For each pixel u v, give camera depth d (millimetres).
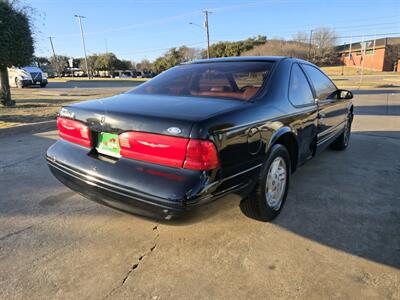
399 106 11359
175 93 2768
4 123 6781
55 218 2789
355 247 2383
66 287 1941
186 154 1843
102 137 2279
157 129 1932
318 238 2504
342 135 4992
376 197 3287
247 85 2729
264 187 2498
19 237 2477
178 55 69562
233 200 2160
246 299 1854
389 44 63500
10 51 9133
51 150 2650
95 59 77000
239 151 2107
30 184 3547
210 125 1881
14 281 1985
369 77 42562
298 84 3164
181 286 1961
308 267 2146
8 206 3006
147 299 1854
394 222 2762
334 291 1919
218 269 2123
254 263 2188
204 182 1848
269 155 2473
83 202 3113
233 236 2529
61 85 28359
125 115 2094
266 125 2400
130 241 2449
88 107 2375
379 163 4484
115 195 2086
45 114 8328
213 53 66625
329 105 3891
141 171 1998
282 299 1854
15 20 9094
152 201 1898
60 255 2260
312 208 3027
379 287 1954
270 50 59438
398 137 6254
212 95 2602
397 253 2309
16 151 4918
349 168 4254
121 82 35938
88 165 2271
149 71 73500
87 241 2439
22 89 21453
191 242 2441
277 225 2703
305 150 3273
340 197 3283
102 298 1856
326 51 73375
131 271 2098
